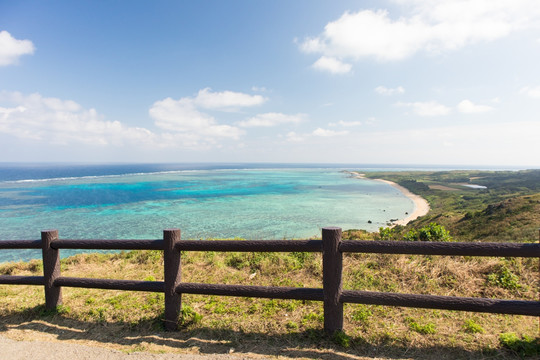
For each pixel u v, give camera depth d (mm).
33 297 4840
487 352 2895
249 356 2979
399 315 3707
